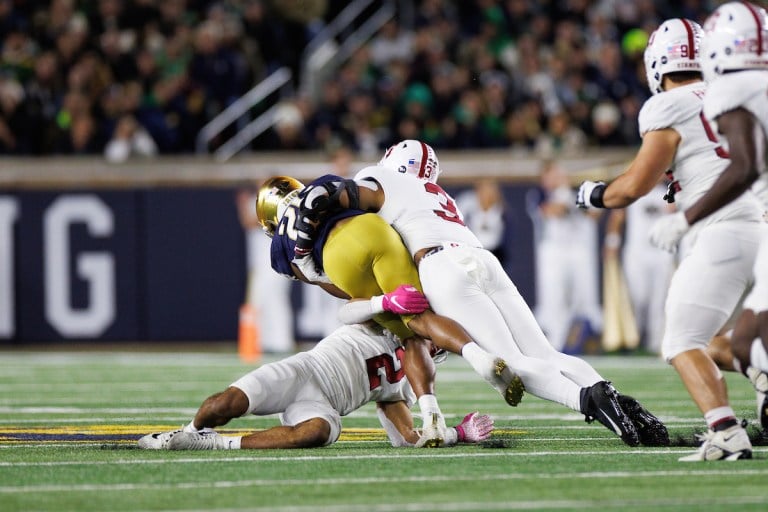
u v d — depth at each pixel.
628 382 31.80
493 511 12.49
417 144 20.22
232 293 44.59
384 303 17.89
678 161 16.30
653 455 16.56
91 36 52.25
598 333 43.56
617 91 53.34
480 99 50.88
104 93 49.12
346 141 49.12
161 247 44.53
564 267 43.25
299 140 48.41
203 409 17.89
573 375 18.00
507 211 45.09
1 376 34.81
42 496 13.59
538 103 51.41
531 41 53.72
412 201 18.73
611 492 13.52
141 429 21.48
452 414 24.61
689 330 15.66
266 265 44.19
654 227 15.42
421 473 15.08
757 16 15.35
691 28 16.95
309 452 17.47
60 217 44.16
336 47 58.91
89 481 14.64
